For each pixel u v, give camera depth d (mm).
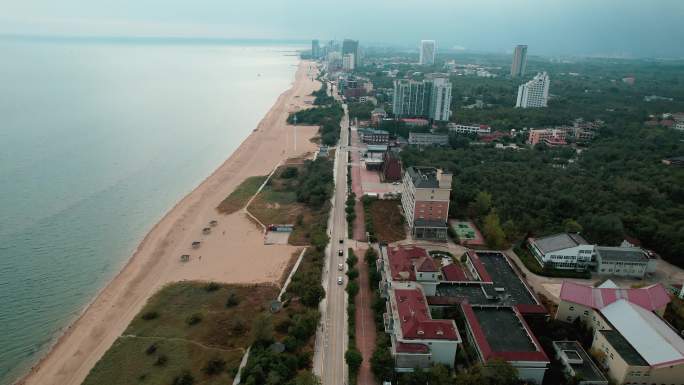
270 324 138625
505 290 158625
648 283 177875
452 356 124750
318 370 127562
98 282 173375
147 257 192000
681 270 190000
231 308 155125
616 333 128625
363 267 184500
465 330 139125
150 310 153875
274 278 176125
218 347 134750
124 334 141375
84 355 133625
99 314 153250
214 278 176625
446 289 156375
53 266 182750
